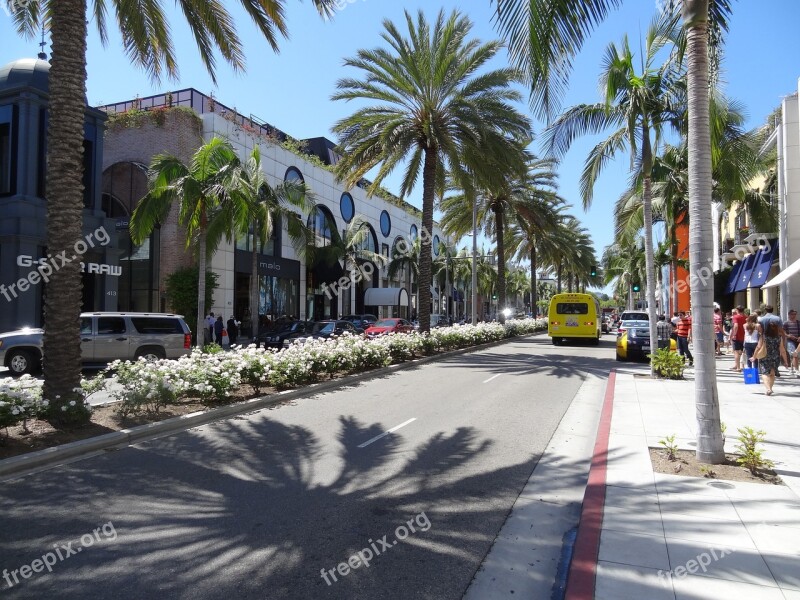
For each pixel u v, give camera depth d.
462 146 19.53
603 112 14.01
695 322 6.38
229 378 9.55
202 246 19.64
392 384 12.91
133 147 27.83
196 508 5.03
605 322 46.38
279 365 11.23
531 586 3.76
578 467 6.44
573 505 5.30
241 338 30.03
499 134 19.52
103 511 4.95
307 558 4.06
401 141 18.36
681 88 13.32
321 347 12.91
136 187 27.33
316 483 5.74
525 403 10.46
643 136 13.84
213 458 6.63
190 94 31.05
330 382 12.30
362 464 6.41
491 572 3.94
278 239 33.69
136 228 18.81
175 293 25.47
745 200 18.97
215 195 18.80
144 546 4.23
